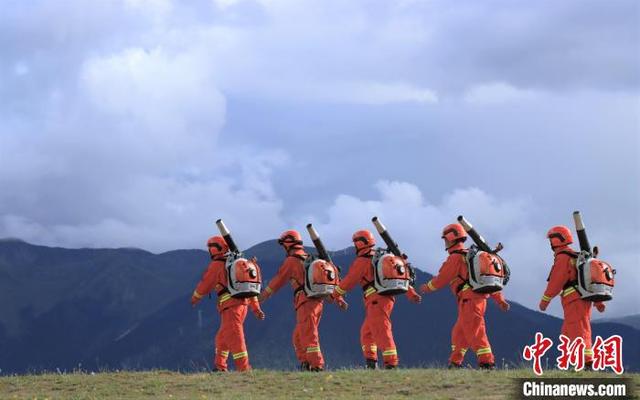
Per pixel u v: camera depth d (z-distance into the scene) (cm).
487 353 3303
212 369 3416
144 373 3319
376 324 3416
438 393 2850
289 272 3459
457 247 3378
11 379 3291
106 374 3328
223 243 3444
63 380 3244
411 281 3472
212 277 3397
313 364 3403
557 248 3222
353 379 3088
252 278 3359
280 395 2914
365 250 3472
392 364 3394
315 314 3441
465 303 3334
